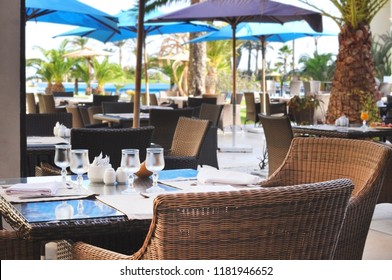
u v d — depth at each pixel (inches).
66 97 607.5
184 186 111.6
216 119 327.0
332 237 77.4
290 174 123.6
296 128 256.5
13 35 149.7
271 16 409.7
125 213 89.1
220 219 68.4
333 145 120.0
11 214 91.3
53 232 83.1
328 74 879.7
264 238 70.8
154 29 513.3
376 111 295.1
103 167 114.7
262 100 538.6
